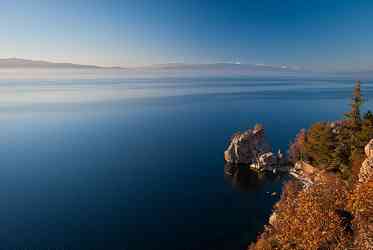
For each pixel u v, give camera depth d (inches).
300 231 1568.7
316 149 3882.9
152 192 3745.1
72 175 4293.8
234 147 4817.9
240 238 2778.1
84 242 2689.5
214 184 4013.3
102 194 3671.3
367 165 1758.1
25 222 3004.4
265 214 3213.6
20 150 5502.0
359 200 1451.8
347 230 1450.5
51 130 7199.8
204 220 3088.1
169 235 2817.4
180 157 5142.7
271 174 4303.6
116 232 2849.4
